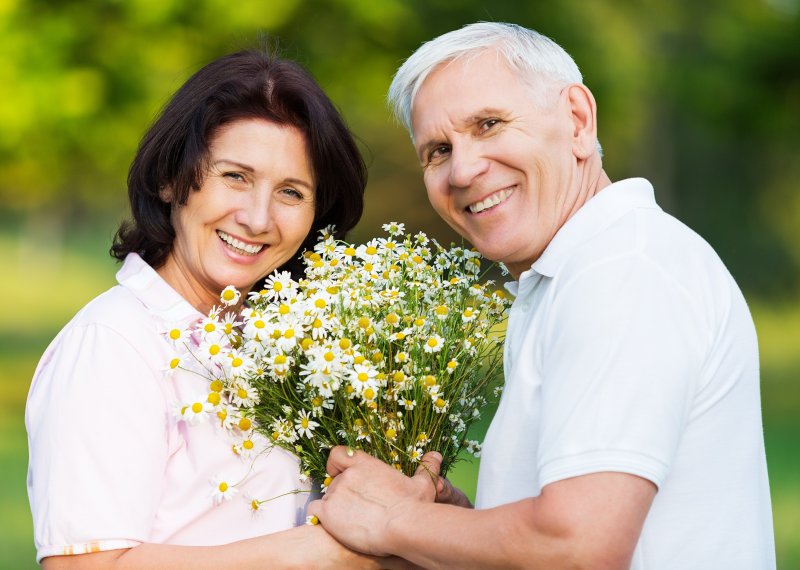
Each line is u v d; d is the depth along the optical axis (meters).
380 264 2.62
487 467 2.25
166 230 2.61
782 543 6.31
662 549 2.05
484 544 2.02
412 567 2.30
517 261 2.50
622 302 1.99
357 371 2.29
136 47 9.27
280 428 2.43
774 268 21.05
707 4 16.48
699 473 2.06
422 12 10.49
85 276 29.58
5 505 7.61
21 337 17.16
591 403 1.93
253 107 2.54
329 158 2.63
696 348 2.02
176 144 2.54
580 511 1.90
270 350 2.35
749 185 21.27
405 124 2.59
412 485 2.35
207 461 2.42
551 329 2.11
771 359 14.66
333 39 9.85
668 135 19.30
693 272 2.10
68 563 2.26
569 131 2.42
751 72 15.72
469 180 2.39
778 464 8.49
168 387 2.43
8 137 9.62
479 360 2.59
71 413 2.30
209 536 2.42
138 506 2.30
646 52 15.37
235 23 8.89
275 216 2.58
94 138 9.73
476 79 2.38
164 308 2.50
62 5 9.51
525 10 11.21
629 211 2.24
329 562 2.31
